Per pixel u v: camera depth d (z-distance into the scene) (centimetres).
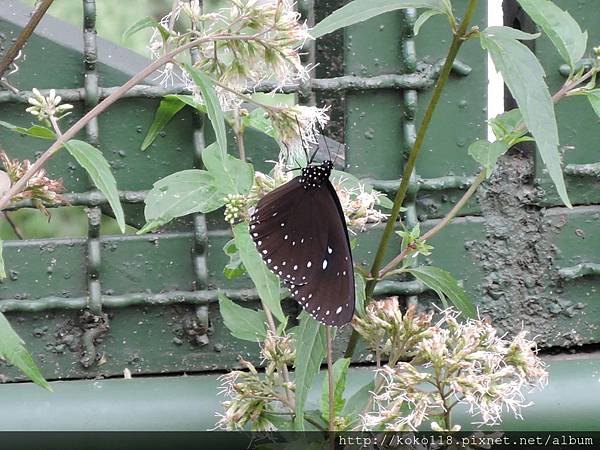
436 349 65
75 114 73
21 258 74
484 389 64
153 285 75
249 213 66
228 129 75
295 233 64
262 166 75
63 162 74
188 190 65
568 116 75
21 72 73
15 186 62
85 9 72
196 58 71
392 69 74
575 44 65
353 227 68
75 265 75
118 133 74
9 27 73
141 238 75
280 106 66
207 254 75
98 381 75
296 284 64
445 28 74
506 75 61
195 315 75
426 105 75
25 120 73
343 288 64
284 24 64
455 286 69
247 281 75
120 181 74
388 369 66
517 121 67
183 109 74
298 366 65
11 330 60
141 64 74
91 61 73
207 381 75
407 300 75
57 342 75
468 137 75
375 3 64
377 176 75
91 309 74
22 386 75
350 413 68
